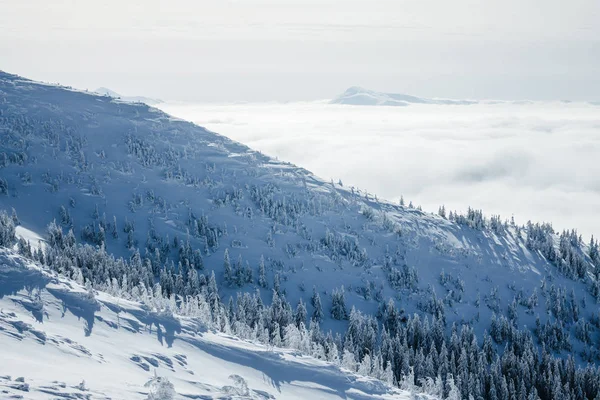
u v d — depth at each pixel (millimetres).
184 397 42656
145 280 149375
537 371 145750
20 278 66438
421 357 136500
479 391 125938
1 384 31156
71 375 39344
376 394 73000
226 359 69375
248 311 147250
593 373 141375
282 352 77562
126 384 41375
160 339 67000
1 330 46188
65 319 60906
